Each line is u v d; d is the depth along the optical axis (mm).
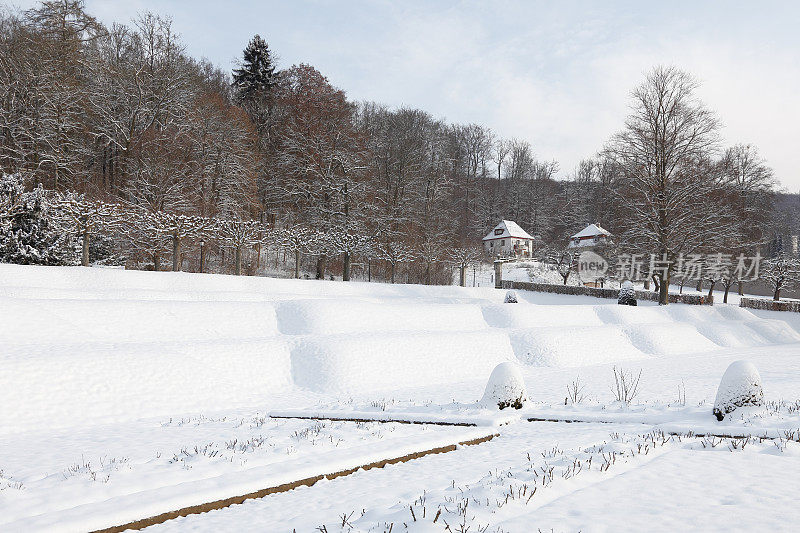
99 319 22844
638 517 6340
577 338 30094
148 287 31922
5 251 33688
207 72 74812
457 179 105188
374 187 61281
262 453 10680
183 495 7941
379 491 8312
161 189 42781
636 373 23938
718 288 73375
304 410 16672
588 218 103438
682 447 10422
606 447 10188
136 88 47594
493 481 8008
